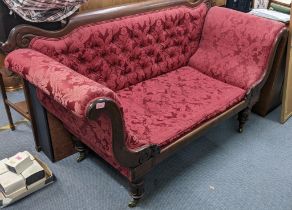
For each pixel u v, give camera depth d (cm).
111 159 152
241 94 204
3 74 213
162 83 211
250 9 259
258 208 168
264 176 189
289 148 212
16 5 155
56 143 190
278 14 234
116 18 190
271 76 227
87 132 154
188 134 172
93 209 164
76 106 117
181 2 223
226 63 220
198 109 183
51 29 171
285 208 168
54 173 186
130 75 202
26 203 167
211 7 241
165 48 219
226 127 232
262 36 206
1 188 166
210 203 170
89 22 179
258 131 229
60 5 164
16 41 158
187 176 187
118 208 165
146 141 153
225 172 191
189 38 233
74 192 174
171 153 167
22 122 229
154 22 206
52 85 130
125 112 176
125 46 195
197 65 234
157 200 171
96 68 185
